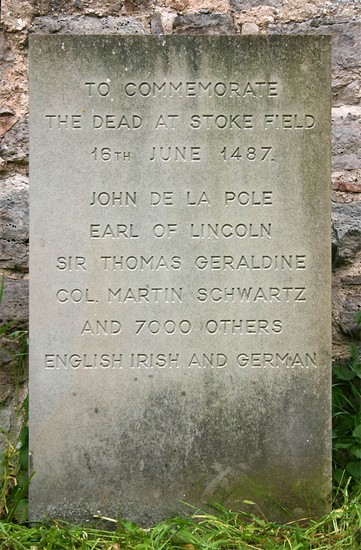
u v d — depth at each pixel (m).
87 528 2.16
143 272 2.19
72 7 2.66
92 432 2.19
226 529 2.10
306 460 2.21
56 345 2.19
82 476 2.19
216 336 2.20
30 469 2.19
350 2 2.67
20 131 2.65
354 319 2.52
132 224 2.19
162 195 2.19
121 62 2.17
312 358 2.20
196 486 2.20
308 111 2.18
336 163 2.66
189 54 2.17
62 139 2.17
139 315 2.19
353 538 2.06
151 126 2.18
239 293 2.20
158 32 2.67
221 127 2.18
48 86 2.16
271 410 2.20
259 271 2.20
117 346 2.19
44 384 2.19
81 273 2.19
